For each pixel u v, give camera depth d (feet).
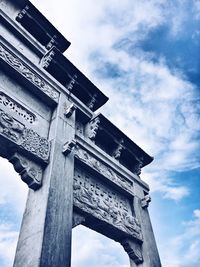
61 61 36.45
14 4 36.94
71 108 31.65
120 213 33.32
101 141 41.45
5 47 28.50
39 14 37.42
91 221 28.81
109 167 37.27
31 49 35.58
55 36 39.04
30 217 21.70
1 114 23.73
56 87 33.53
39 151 24.97
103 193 33.78
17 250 20.29
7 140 22.63
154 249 33.68
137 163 46.21
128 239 32.45
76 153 31.35
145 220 36.94
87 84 40.37
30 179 23.43
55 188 23.04
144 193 42.86
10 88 27.53
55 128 28.48
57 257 18.90
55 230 20.29
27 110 27.84
